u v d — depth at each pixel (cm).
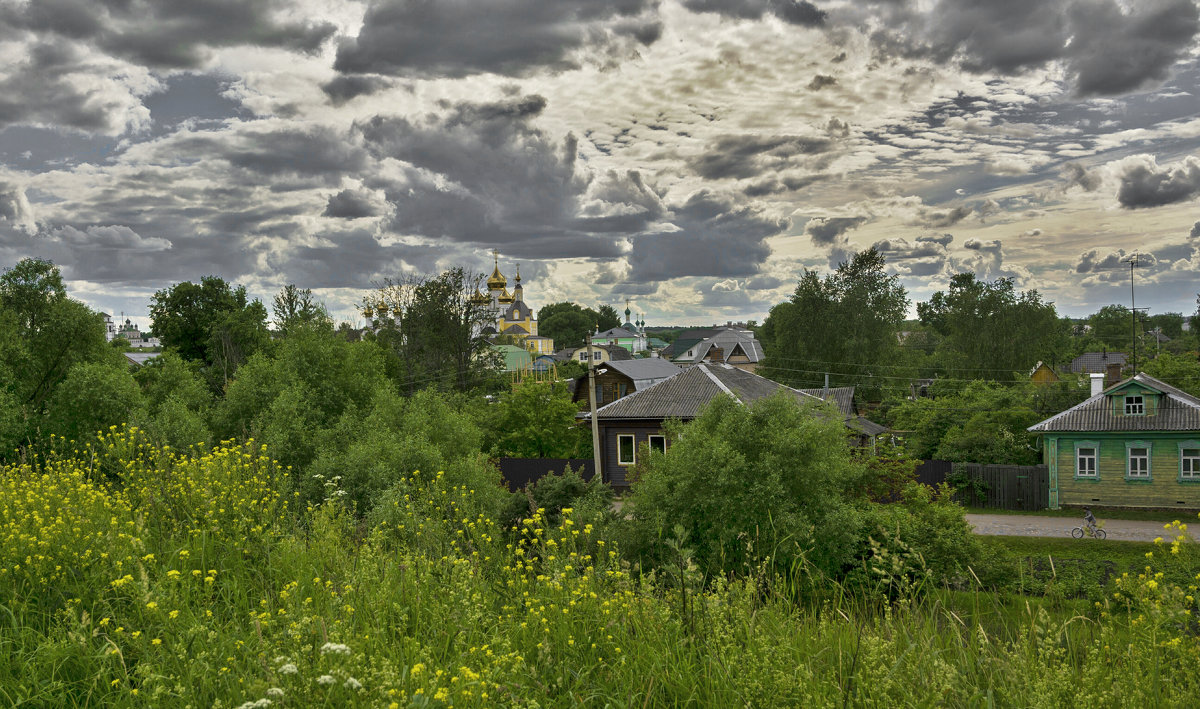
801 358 6244
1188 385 4309
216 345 5438
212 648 383
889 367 6022
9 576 499
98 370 2573
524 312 15088
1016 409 3547
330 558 561
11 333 3111
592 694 366
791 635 414
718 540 1102
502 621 450
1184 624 352
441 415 2155
